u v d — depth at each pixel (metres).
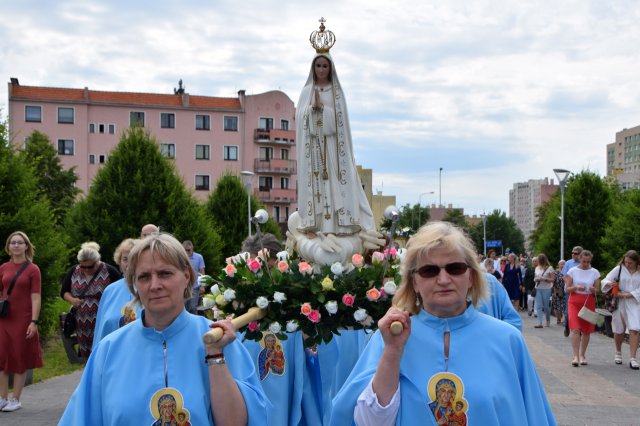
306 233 6.34
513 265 22.81
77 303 8.91
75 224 22.30
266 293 4.95
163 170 22.91
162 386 3.09
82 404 3.16
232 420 3.05
